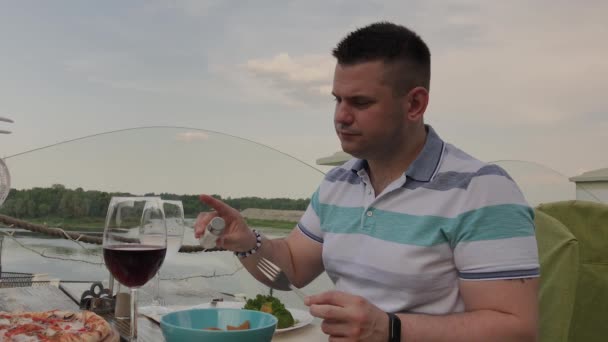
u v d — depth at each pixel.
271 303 1.18
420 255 1.12
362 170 1.27
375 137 1.15
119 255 0.89
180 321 0.83
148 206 0.94
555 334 1.17
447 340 0.88
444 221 1.11
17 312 1.00
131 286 0.92
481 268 1.02
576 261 1.16
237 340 0.73
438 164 1.17
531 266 1.00
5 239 1.76
